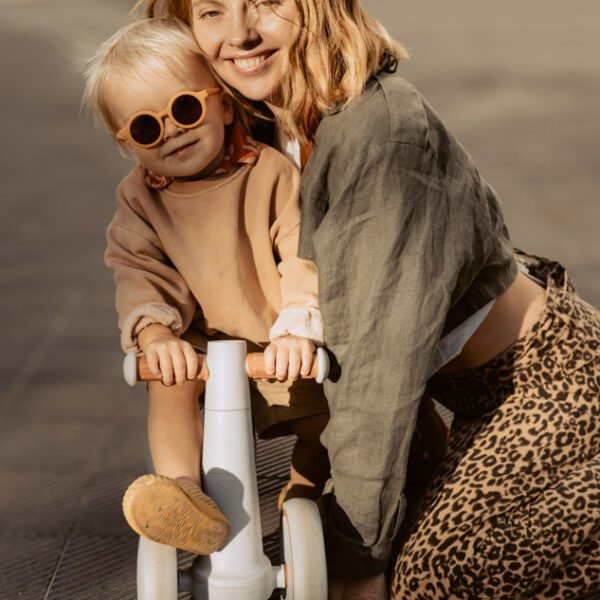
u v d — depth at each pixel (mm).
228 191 1910
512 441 1754
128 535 2277
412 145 1604
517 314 1799
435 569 1688
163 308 1782
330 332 1658
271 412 1977
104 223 5797
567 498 1699
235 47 1717
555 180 6363
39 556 2172
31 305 4422
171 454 1731
